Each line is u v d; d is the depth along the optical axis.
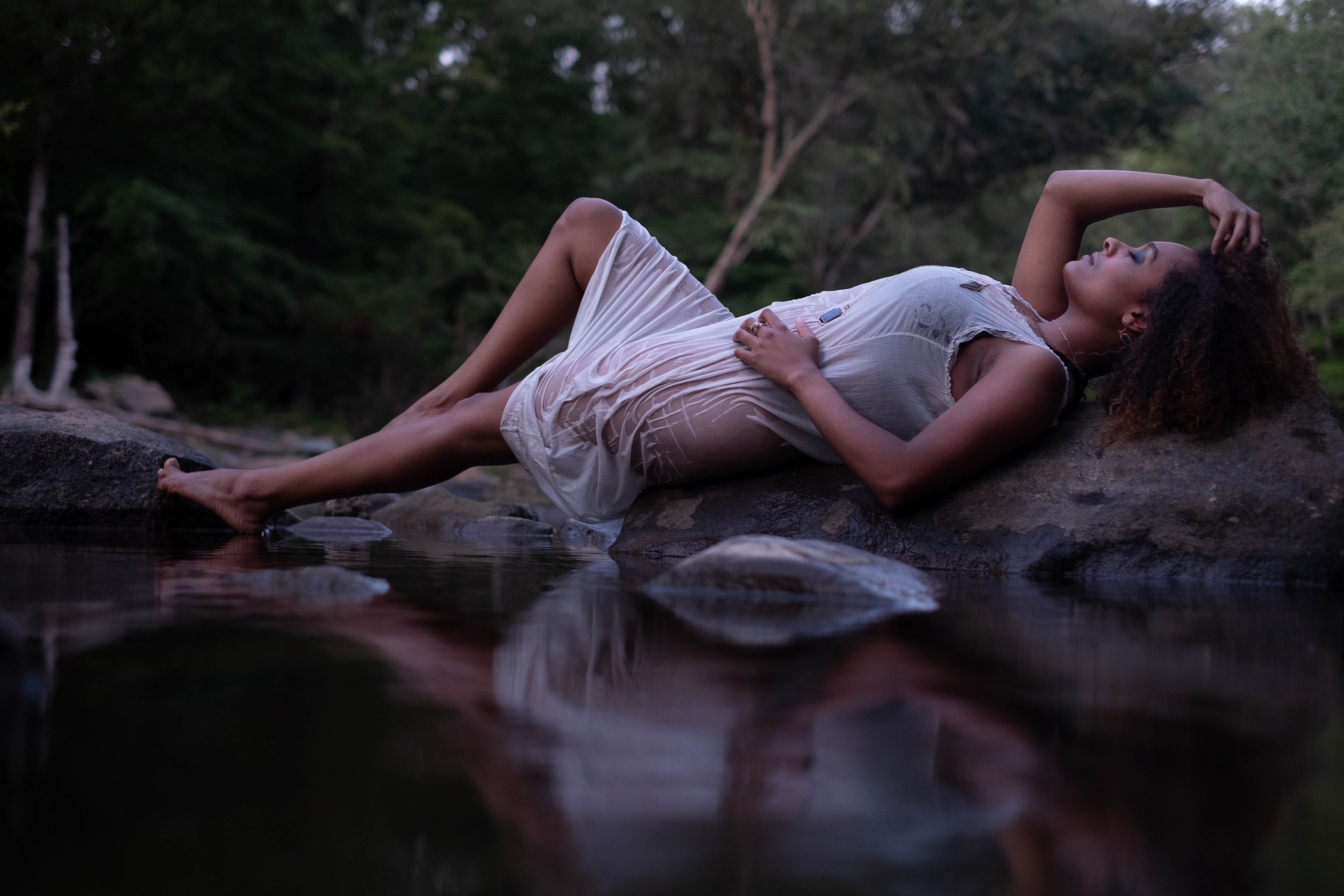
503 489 5.09
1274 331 2.27
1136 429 2.28
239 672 0.89
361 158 14.40
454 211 16.00
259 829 0.53
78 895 0.45
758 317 2.43
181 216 11.21
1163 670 1.06
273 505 2.65
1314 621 1.50
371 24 15.72
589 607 1.42
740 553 1.62
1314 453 2.18
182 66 10.36
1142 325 2.34
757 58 15.98
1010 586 1.89
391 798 0.58
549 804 0.58
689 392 2.42
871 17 14.66
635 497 2.66
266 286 12.95
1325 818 0.59
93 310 11.88
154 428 8.27
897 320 2.31
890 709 0.84
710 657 1.05
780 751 0.70
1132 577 2.11
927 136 16.09
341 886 0.46
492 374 2.72
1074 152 16.39
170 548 2.15
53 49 9.58
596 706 0.82
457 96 16.80
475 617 1.28
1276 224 10.41
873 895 0.47
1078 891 0.49
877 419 2.36
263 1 11.56
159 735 0.69
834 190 17.22
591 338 2.58
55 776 0.60
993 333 2.29
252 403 13.32
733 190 17.22
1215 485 2.17
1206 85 14.59
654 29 15.97
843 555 1.64
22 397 8.47
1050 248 2.64
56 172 11.15
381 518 3.66
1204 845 0.55
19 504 2.63
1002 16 14.68
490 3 16.84
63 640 1.02
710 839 0.54
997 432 2.18
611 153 18.47
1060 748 0.73
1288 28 10.36
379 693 0.83
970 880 0.49
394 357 14.43
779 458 2.48
